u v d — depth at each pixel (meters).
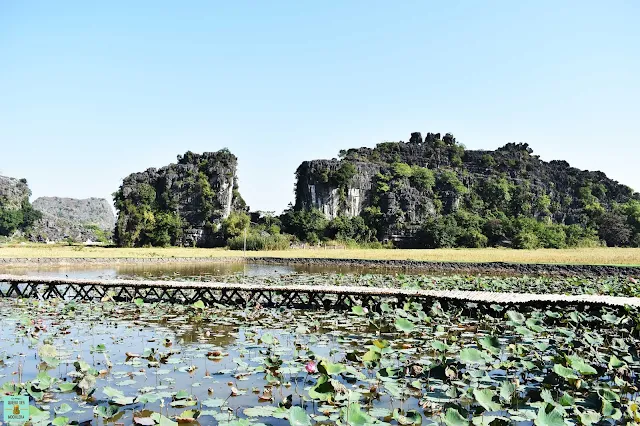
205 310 19.41
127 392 9.30
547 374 10.30
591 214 123.50
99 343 13.39
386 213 106.31
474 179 125.31
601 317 15.76
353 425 7.18
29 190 137.75
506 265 44.78
